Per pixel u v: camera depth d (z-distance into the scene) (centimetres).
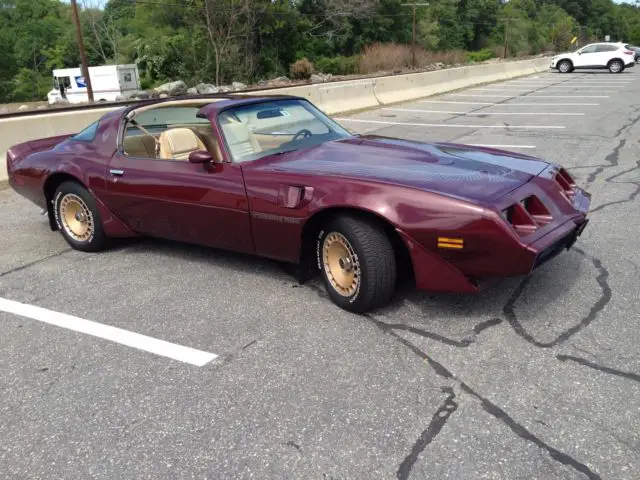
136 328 375
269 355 334
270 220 394
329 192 364
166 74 3947
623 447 249
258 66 4028
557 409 275
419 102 1925
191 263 490
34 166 541
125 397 300
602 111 1471
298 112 487
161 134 494
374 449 253
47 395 304
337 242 375
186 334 364
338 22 4647
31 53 6225
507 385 296
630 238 504
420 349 333
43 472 248
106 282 456
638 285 407
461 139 1105
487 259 332
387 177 363
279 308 395
